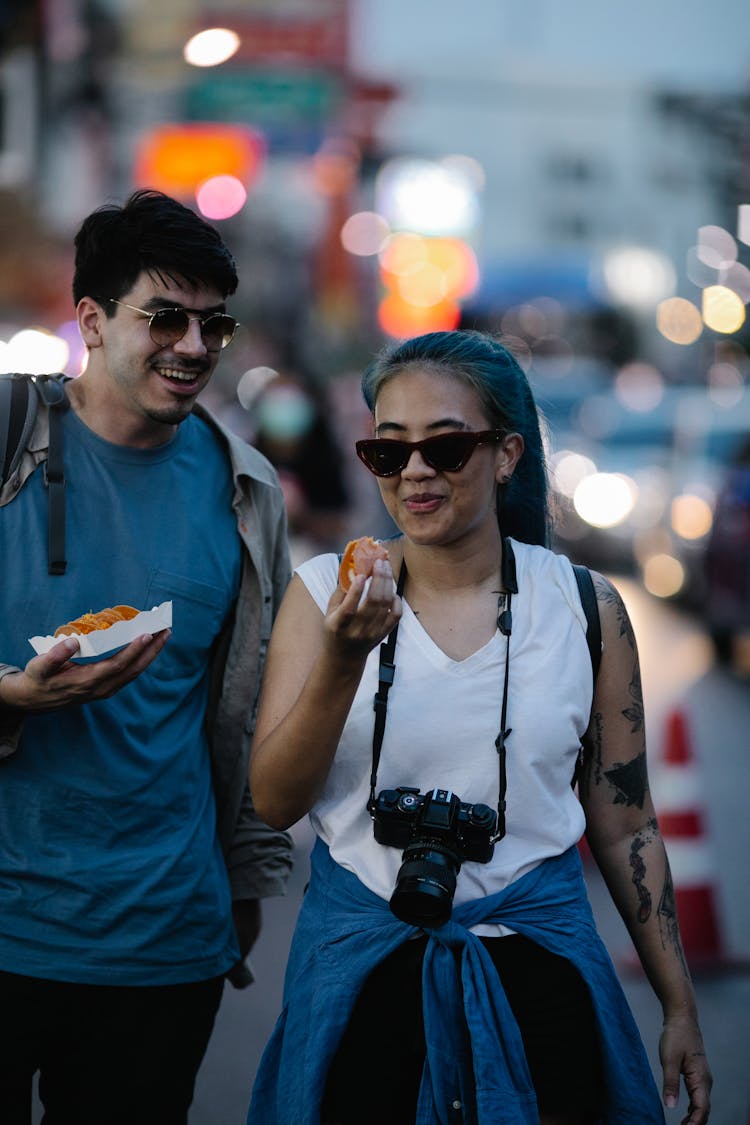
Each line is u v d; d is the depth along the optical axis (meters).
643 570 24.92
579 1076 4.04
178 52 36.84
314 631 4.41
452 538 4.25
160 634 4.46
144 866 4.68
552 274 56.97
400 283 55.94
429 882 3.90
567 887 4.22
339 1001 4.01
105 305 4.79
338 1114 4.04
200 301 4.77
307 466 15.89
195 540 4.98
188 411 4.88
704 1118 4.34
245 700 5.13
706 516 21.92
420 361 4.28
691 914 8.67
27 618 4.73
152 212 4.71
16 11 32.06
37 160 33.91
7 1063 4.63
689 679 17.64
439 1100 3.88
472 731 4.18
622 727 4.44
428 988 3.97
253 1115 4.28
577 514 26.41
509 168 104.62
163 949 4.68
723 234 48.50
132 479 4.92
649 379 52.50
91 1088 4.72
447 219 55.59
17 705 4.41
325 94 38.50
